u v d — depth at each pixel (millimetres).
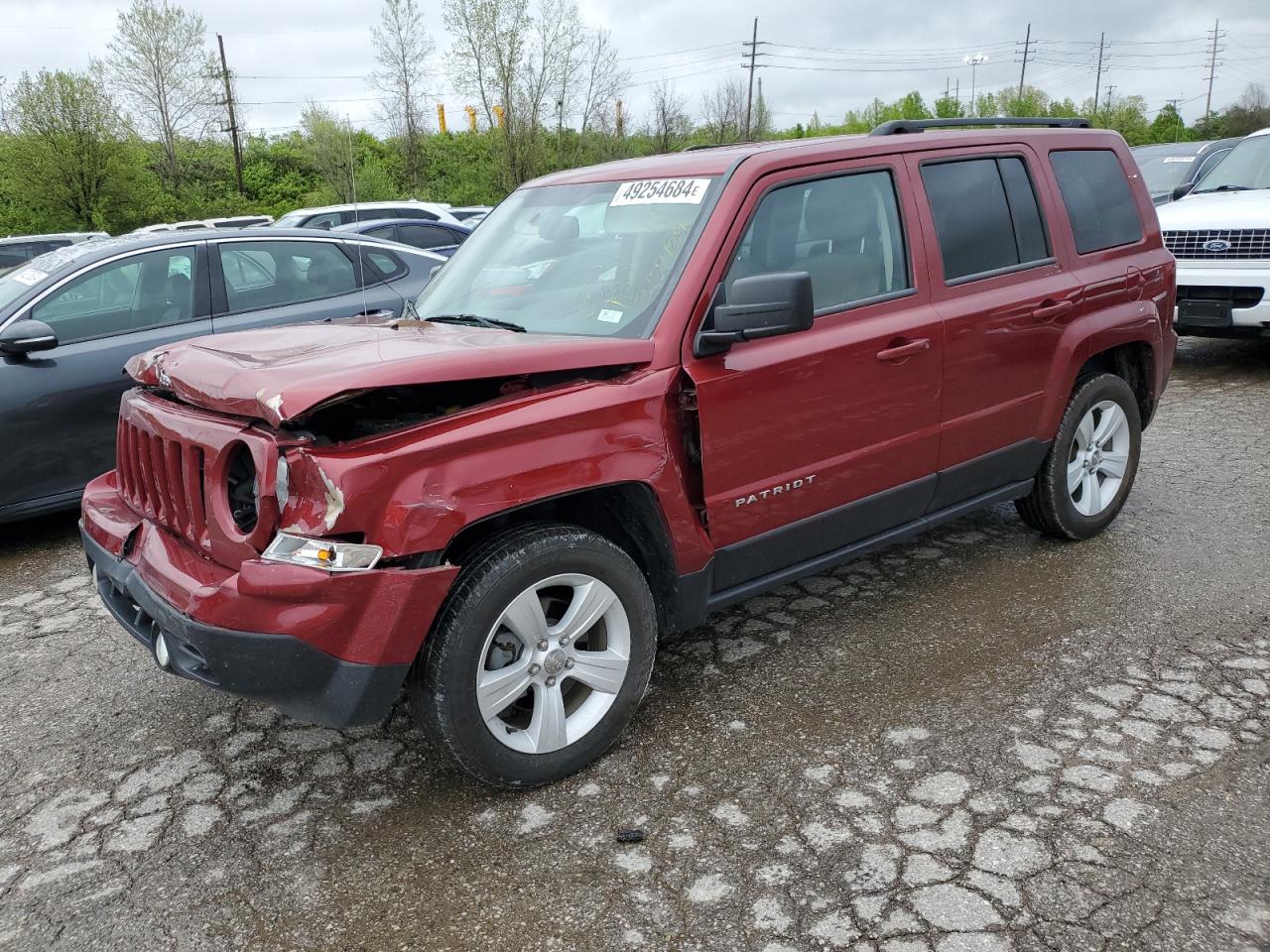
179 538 3061
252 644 2607
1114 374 4871
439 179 43938
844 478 3629
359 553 2580
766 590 3596
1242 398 7719
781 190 3477
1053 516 4645
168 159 42562
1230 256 8078
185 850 2863
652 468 3057
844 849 2691
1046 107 60594
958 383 3936
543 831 2855
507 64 39906
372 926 2508
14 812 3098
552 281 3621
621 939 2404
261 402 2559
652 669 3568
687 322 3178
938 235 3908
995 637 3930
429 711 2801
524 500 2795
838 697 3529
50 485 5594
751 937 2383
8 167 35094
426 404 2957
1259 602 4109
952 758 3105
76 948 2480
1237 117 68812
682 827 2834
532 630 2914
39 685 3975
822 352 3439
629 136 46281
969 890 2502
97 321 5770
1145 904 2420
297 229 6590
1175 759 3041
